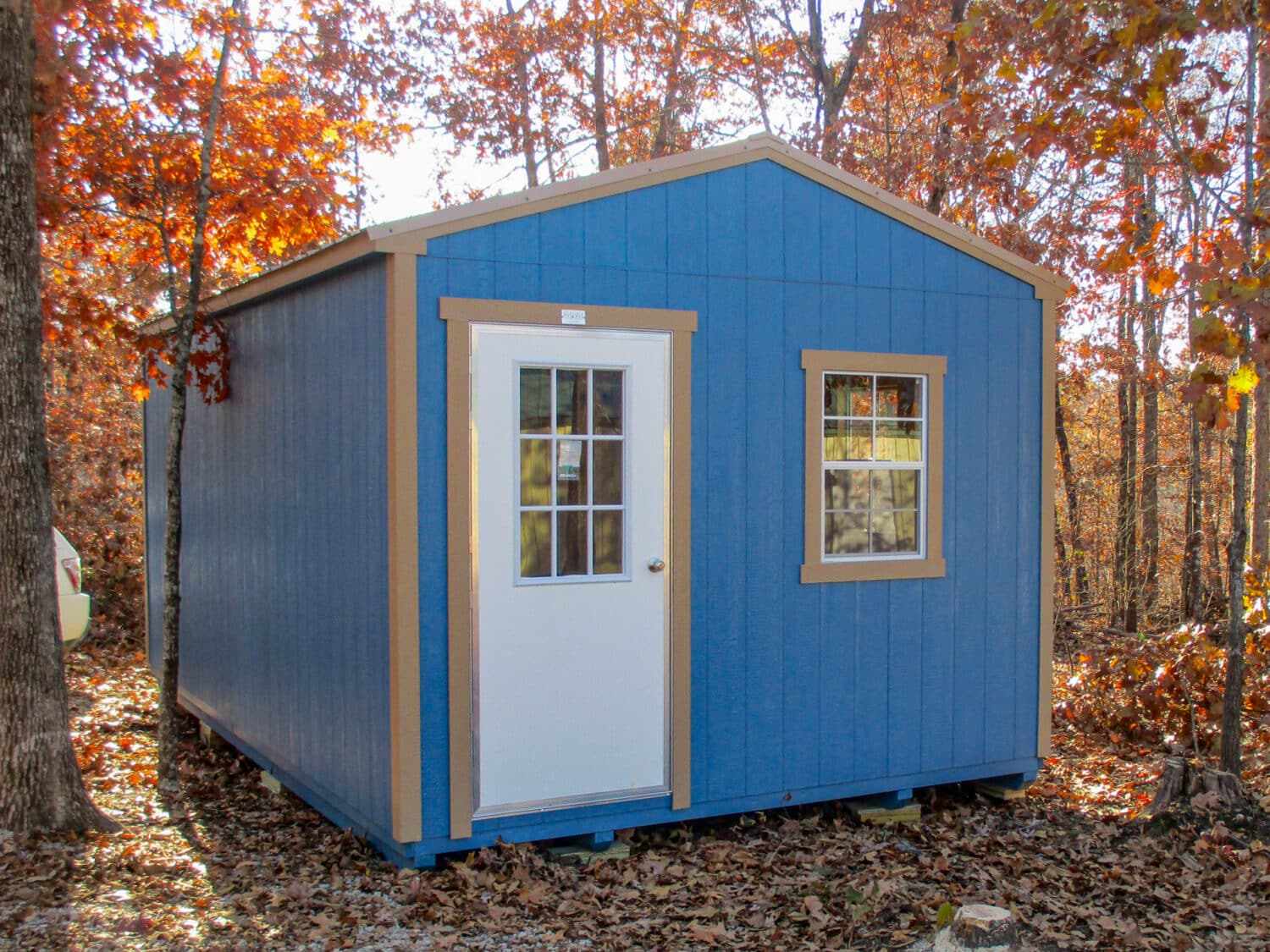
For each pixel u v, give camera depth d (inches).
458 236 208.4
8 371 212.5
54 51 271.7
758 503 239.3
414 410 204.2
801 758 245.0
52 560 219.8
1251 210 232.5
